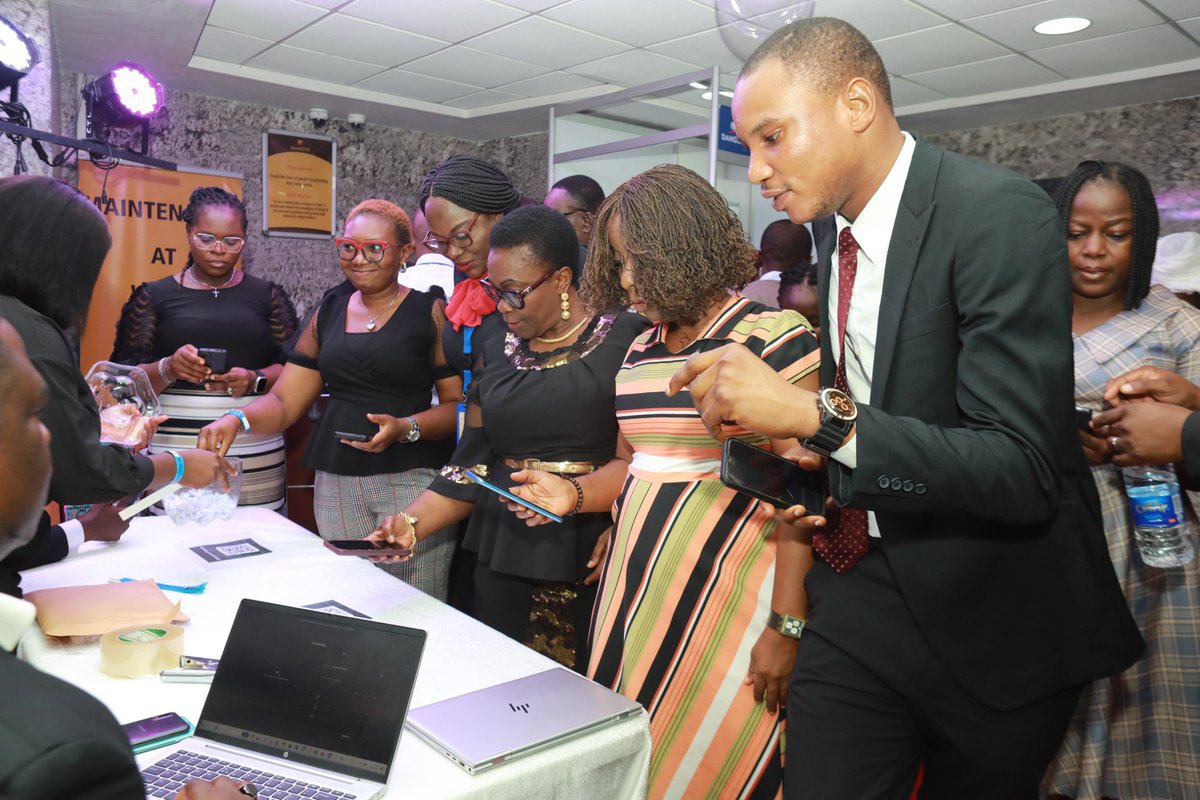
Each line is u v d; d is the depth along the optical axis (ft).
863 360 4.06
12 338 2.37
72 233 5.02
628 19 15.74
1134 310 5.85
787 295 11.13
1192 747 5.73
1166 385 4.52
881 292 3.84
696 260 4.85
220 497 6.35
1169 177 20.01
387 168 24.52
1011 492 3.38
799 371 4.68
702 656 4.93
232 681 3.54
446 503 6.30
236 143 21.80
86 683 3.97
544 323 5.99
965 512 3.46
